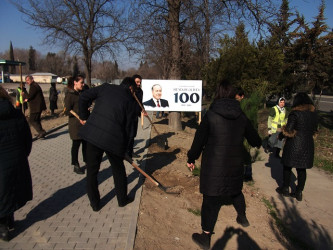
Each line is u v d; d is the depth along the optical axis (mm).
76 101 5070
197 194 4680
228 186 3156
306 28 15461
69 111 5047
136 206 4051
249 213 4312
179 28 9609
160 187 4441
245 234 3758
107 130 3578
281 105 7484
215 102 3232
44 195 4410
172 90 9836
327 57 15211
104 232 3430
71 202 4191
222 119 3135
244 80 12352
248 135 3375
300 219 4363
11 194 3141
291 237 3811
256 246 3537
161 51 10016
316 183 5914
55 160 6266
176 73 9977
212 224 3273
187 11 8930
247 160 5230
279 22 9531
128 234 3369
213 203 3275
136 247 3182
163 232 3561
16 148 3223
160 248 3232
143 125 10836
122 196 4035
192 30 9328
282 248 3561
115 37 19281
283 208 4684
